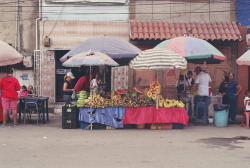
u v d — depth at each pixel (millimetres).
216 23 17266
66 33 17047
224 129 11531
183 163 6570
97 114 11195
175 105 11406
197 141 9102
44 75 17109
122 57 12484
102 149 7902
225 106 12039
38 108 12789
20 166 6312
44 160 6797
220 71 17156
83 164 6465
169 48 12031
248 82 17250
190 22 17188
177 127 11531
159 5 17297
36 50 17047
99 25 17109
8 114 13281
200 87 12680
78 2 17047
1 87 11969
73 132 10602
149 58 11094
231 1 17422
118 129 11312
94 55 11219
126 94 11703
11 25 17328
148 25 16844
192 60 13633
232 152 7641
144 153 7480
